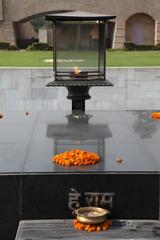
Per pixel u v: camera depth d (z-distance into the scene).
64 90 13.66
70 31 10.05
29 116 10.52
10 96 13.76
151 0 39.34
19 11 40.03
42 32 43.06
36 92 13.71
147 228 5.51
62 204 5.98
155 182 5.95
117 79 13.75
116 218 5.99
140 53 29.03
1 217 6.01
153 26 39.91
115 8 39.06
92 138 8.10
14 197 5.97
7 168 6.18
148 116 10.55
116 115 10.69
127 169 6.09
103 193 5.96
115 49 35.94
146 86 13.84
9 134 8.45
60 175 5.92
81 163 6.31
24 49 39.31
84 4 38.97
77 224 5.51
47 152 7.08
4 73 13.63
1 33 40.34
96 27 10.13
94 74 10.23
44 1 39.41
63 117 10.36
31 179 5.93
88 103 13.77
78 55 10.16
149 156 6.85
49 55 26.30
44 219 5.96
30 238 5.21
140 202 5.98
